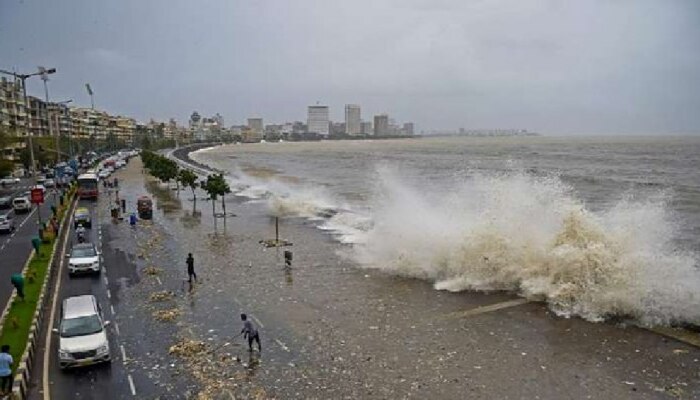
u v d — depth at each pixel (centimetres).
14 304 2622
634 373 1934
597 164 13050
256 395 1806
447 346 2202
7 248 4072
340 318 2550
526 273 2970
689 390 1806
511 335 2306
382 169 13188
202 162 17988
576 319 2486
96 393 1825
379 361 2067
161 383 1897
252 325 2208
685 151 18988
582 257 2777
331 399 1777
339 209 6109
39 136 15538
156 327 2436
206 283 3153
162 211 6272
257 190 8512
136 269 3475
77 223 5006
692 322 2403
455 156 19250
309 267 3522
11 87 13062
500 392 1812
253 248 4134
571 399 1762
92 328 2102
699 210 5522
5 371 1786
